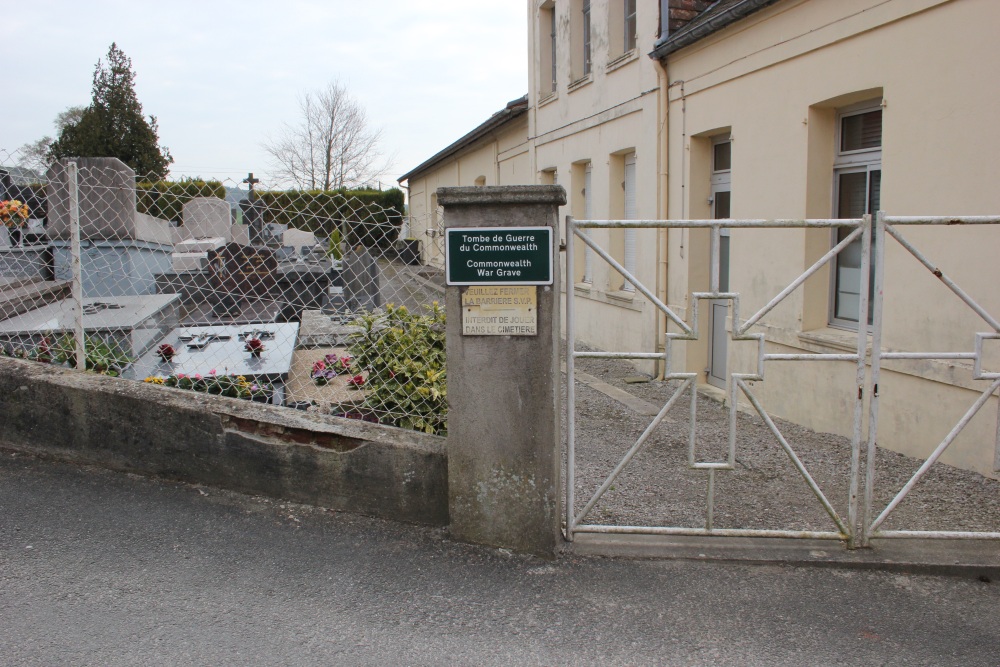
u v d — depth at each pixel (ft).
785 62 23.47
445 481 14.08
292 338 23.11
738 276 26.50
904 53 19.04
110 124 125.08
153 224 29.66
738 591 12.37
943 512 16.02
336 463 14.46
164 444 15.06
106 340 18.26
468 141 65.57
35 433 15.55
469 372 13.24
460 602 11.76
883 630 11.35
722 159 29.07
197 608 11.12
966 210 17.46
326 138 159.22
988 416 17.40
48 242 24.08
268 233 30.55
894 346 19.88
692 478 18.28
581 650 10.64
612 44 36.50
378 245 17.40
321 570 12.47
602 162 38.04
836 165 22.97
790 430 23.02
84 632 10.36
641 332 33.65
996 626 11.50
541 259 12.82
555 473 13.30
